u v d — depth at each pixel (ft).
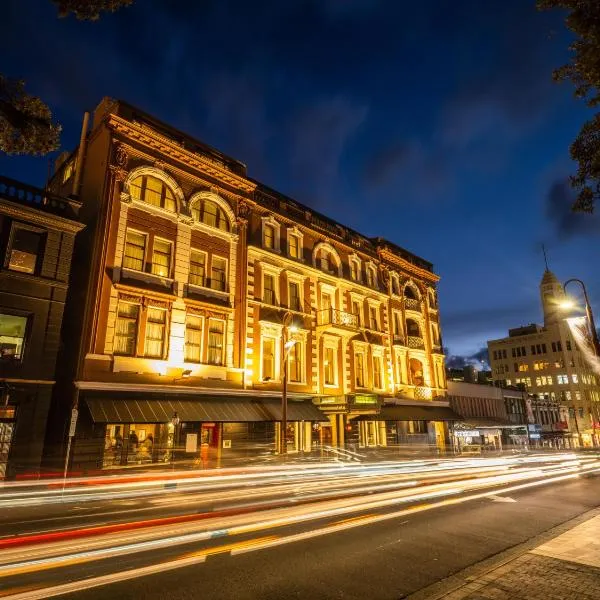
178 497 40.91
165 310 68.33
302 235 94.89
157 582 19.19
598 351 50.11
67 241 61.77
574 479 60.80
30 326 56.85
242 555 23.08
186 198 75.10
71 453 55.01
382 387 104.83
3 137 29.63
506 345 285.84
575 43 21.01
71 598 17.26
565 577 18.70
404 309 118.73
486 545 26.07
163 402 63.98
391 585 19.57
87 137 75.87
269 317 83.56
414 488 48.57
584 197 22.85
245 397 75.05
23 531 27.40
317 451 85.46
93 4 25.66
